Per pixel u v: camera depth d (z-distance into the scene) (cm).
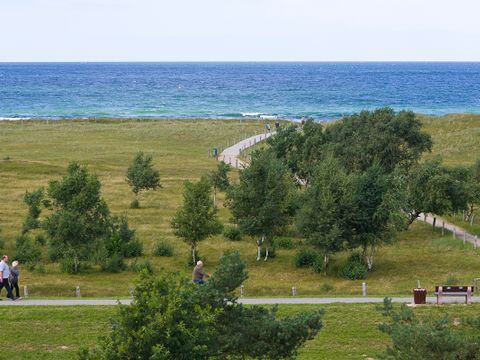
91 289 4125
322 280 4606
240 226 5188
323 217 4831
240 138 11850
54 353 2741
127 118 15350
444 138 10938
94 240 4878
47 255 5147
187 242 5044
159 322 1747
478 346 1973
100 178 8481
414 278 4566
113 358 1750
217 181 7081
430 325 2080
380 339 2888
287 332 2009
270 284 4403
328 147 7019
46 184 7981
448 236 5812
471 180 6266
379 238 4838
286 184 5297
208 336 1844
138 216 6556
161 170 9050
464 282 4309
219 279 2042
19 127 13350
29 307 3212
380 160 6881
